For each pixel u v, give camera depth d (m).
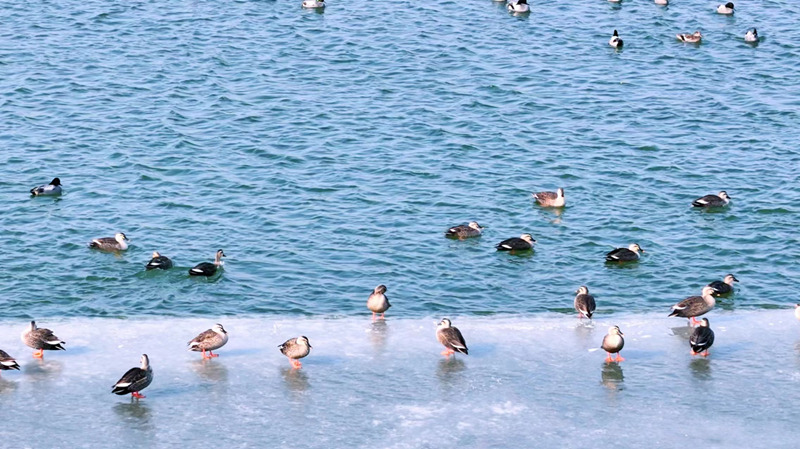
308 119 56.34
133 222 43.88
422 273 39.22
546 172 49.94
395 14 76.19
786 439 26.58
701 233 43.19
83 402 28.17
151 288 37.78
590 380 29.78
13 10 74.38
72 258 40.31
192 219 44.22
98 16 73.69
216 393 28.83
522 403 28.38
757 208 45.62
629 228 43.75
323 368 30.39
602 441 26.47
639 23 75.62
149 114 56.62
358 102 59.09
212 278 38.50
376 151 52.19
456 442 26.34
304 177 48.84
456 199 46.69
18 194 46.53
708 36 72.75
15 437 26.33
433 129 55.22
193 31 71.19
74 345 31.75
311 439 26.42
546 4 79.88
